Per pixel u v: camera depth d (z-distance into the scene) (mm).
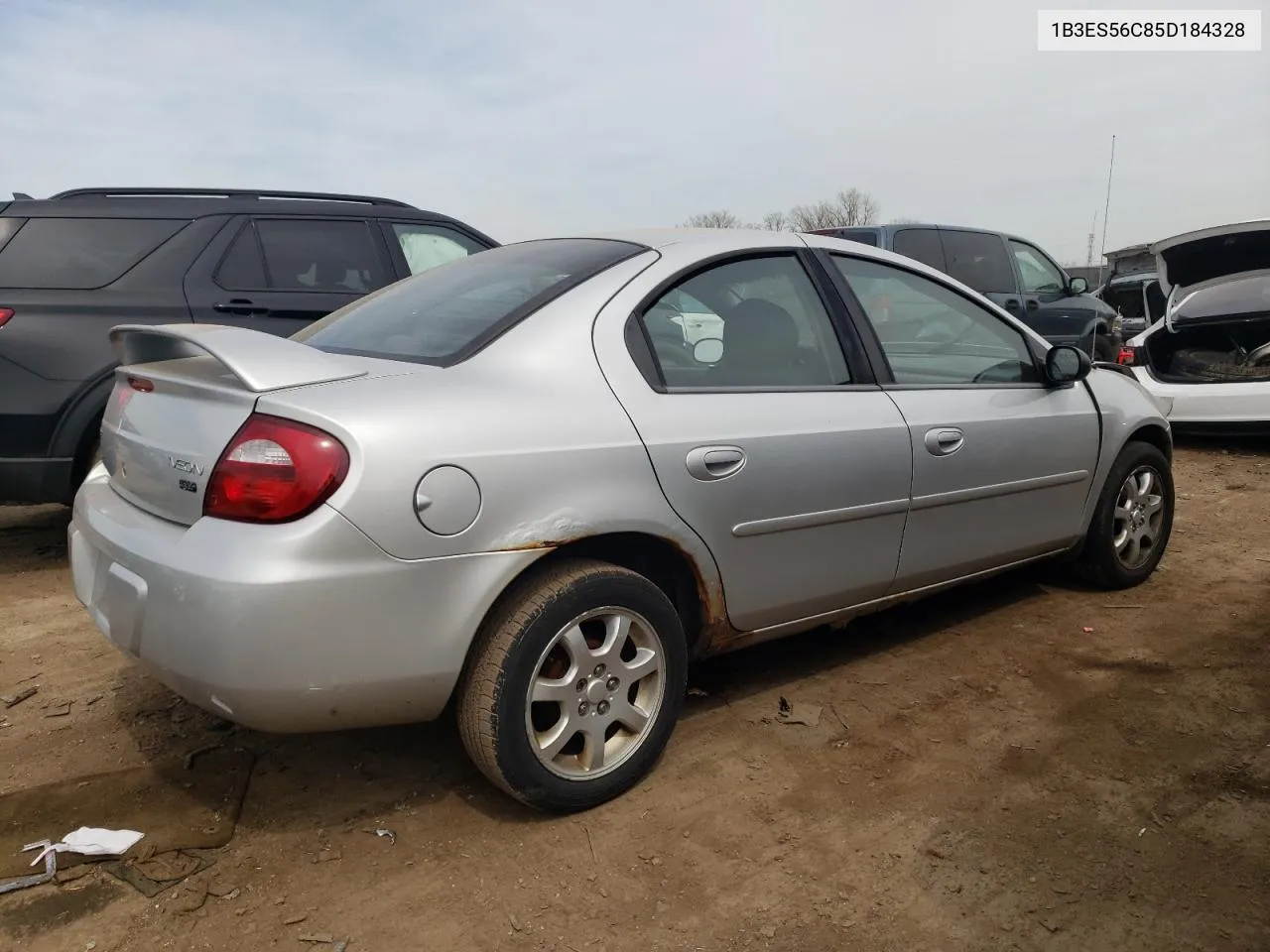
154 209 4906
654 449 2543
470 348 2498
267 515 2064
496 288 2832
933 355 3459
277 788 2643
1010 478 3564
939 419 3285
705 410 2701
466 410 2281
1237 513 5867
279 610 2025
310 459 2062
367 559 2096
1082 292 9742
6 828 2418
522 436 2326
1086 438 3902
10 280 4457
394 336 2721
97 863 2297
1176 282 8703
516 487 2289
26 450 4359
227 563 2039
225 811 2514
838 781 2709
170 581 2100
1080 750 2895
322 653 2078
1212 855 2383
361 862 2330
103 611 2346
